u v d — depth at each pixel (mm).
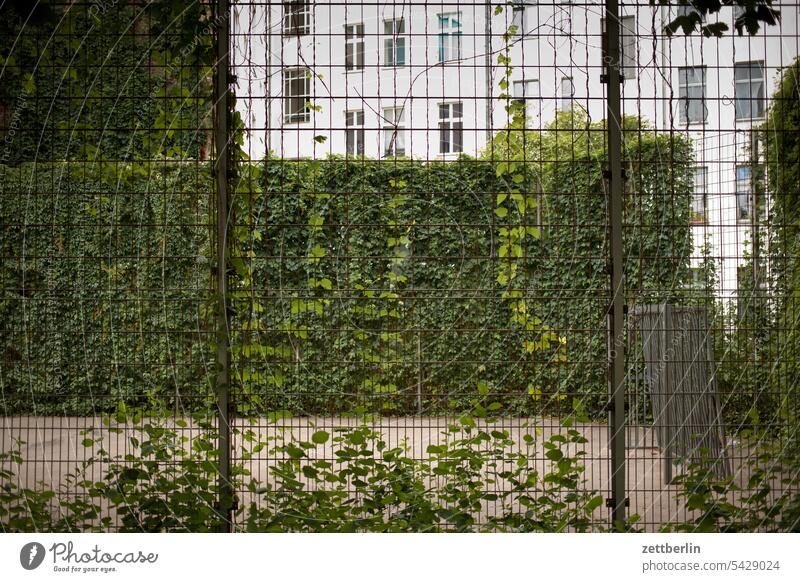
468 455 2801
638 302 3365
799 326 3043
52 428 2844
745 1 2857
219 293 2811
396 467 2848
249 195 2908
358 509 2732
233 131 2867
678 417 3986
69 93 2992
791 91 3639
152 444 2795
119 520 3230
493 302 5258
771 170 3197
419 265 6039
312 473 2785
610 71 2830
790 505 2801
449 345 5434
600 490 2777
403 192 3209
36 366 3939
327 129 2910
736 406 3816
